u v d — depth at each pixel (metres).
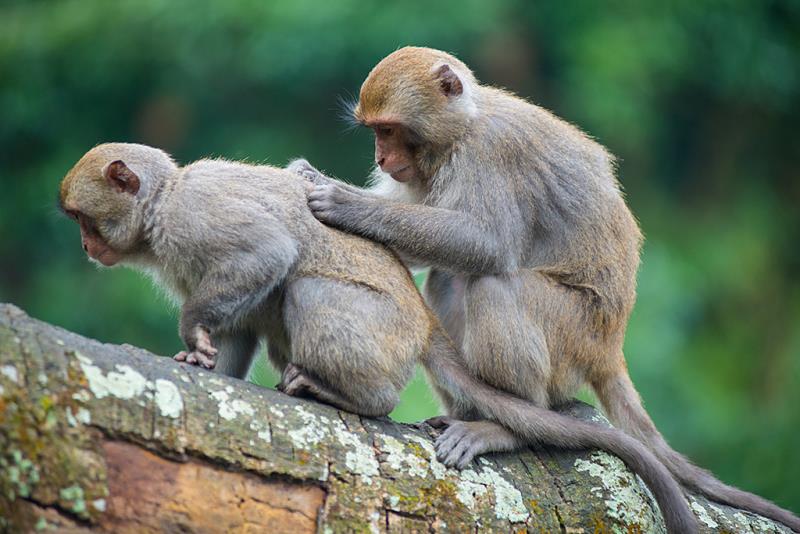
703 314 33.09
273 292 11.18
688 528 10.62
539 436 10.75
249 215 10.75
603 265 12.36
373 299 10.80
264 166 11.61
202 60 32.19
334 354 10.43
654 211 34.78
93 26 33.09
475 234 11.91
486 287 11.86
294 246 10.89
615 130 33.53
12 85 33.22
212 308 10.55
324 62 31.16
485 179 12.14
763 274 34.69
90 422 8.50
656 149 36.09
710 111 37.16
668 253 33.09
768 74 36.19
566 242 12.37
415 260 11.91
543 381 11.81
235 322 10.81
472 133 12.30
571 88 33.50
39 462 8.20
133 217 11.05
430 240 11.77
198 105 32.81
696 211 36.12
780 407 30.12
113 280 29.62
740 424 29.39
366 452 9.67
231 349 11.70
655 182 35.97
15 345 8.47
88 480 8.35
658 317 30.42
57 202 11.36
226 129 32.88
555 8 33.97
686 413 28.91
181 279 11.15
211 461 8.87
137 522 8.45
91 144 33.81
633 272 12.70
